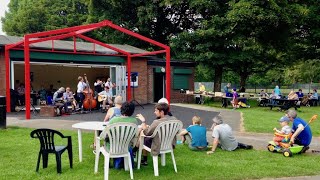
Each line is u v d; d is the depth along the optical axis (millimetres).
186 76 27172
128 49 23625
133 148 6941
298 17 26531
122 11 32500
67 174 6441
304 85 48156
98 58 21125
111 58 21672
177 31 34125
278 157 7996
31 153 8039
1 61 17641
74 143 9156
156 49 34188
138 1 31156
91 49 21062
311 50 30859
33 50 18297
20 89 20297
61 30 15133
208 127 12805
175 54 28344
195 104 24906
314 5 28562
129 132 6188
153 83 25312
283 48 29281
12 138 9758
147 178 6234
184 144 9219
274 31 27531
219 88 29453
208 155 8117
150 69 24500
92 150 8383
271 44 28703
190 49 28188
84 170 6730
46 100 20047
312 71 36281
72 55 20016
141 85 23250
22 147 8633
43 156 6789
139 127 6938
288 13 25812
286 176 6484
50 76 27141
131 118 6316
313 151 8680
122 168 6863
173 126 6660
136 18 32531
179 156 7988
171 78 26312
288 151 8062
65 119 14148
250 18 24844
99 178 6203
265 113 18609
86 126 7188
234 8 25062
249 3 24609
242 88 33250
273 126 13070
